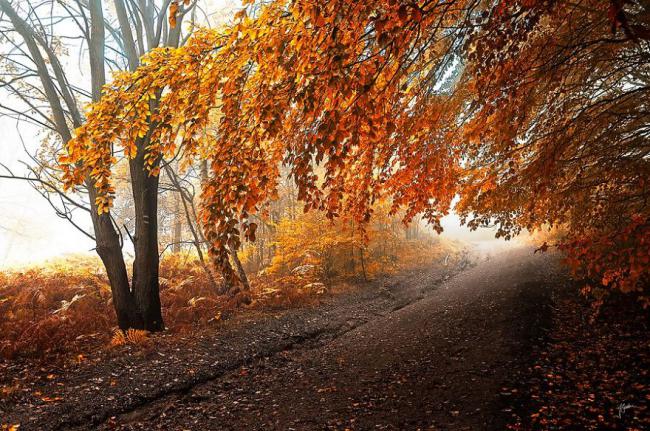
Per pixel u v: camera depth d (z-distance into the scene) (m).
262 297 12.20
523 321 8.10
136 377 6.78
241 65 2.71
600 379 5.35
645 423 4.21
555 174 5.38
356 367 7.13
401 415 5.12
